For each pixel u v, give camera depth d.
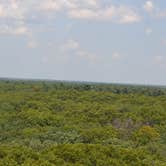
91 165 34.41
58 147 36.25
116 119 66.56
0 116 64.06
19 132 52.84
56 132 51.41
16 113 68.00
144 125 63.44
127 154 37.22
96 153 35.72
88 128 58.16
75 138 49.84
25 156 33.69
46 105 76.88
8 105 75.56
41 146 42.75
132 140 52.53
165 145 47.81
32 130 53.69
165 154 43.25
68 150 35.41
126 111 72.94
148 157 38.75
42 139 48.62
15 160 33.03
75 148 35.75
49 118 62.78
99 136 51.78
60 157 34.72
